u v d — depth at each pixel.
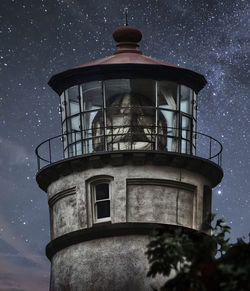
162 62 60.06
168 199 57.75
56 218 59.72
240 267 27.30
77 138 59.44
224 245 30.80
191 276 28.47
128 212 57.09
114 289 55.91
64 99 60.66
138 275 55.84
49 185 60.44
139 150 56.81
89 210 57.75
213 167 59.22
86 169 57.97
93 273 56.72
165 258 29.81
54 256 59.66
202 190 59.19
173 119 59.19
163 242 29.89
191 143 60.09
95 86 58.91
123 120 58.12
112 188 57.31
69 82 59.94
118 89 58.62
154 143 58.03
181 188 58.28
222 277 27.94
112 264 56.38
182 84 59.78
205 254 30.05
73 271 57.59
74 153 59.50
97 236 57.16
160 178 57.47
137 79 58.56
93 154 57.31
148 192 57.38
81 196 58.03
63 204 59.19
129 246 56.47
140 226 56.53
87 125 59.06
